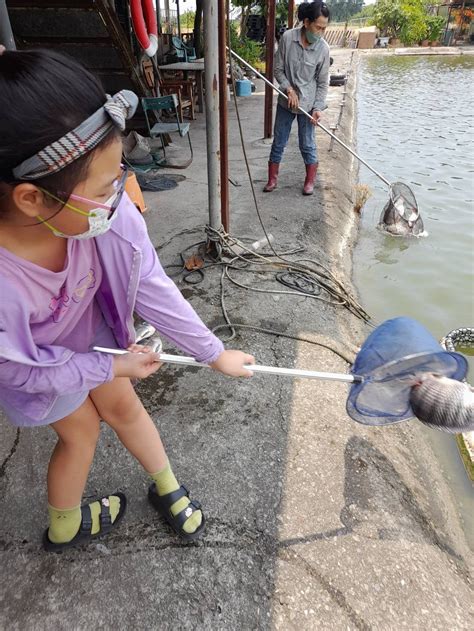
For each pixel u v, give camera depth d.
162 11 10.00
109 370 1.10
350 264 3.97
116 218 1.07
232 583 1.46
